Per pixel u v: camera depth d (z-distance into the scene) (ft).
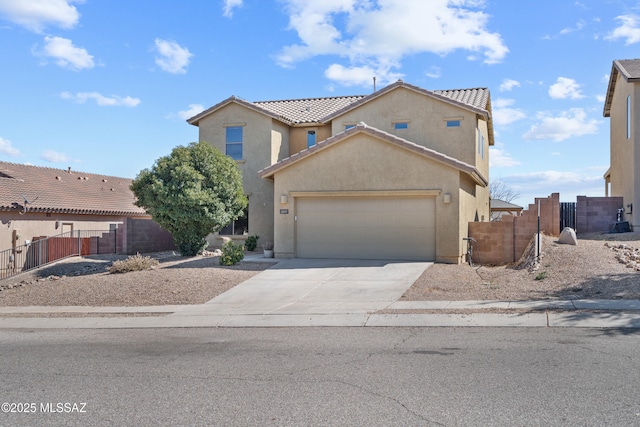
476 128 79.25
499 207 129.29
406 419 18.24
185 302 46.91
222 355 28.53
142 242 84.69
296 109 94.99
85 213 102.37
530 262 53.93
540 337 29.55
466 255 64.90
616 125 85.51
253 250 81.05
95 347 31.99
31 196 96.32
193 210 67.21
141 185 69.56
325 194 64.95
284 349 29.40
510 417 18.04
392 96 81.41
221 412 19.62
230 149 85.40
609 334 29.58
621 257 50.78
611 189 91.71
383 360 26.03
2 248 87.56
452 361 25.30
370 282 50.47
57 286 54.90
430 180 61.82
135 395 21.99
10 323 42.04
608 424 17.24
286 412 19.36
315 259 64.64
